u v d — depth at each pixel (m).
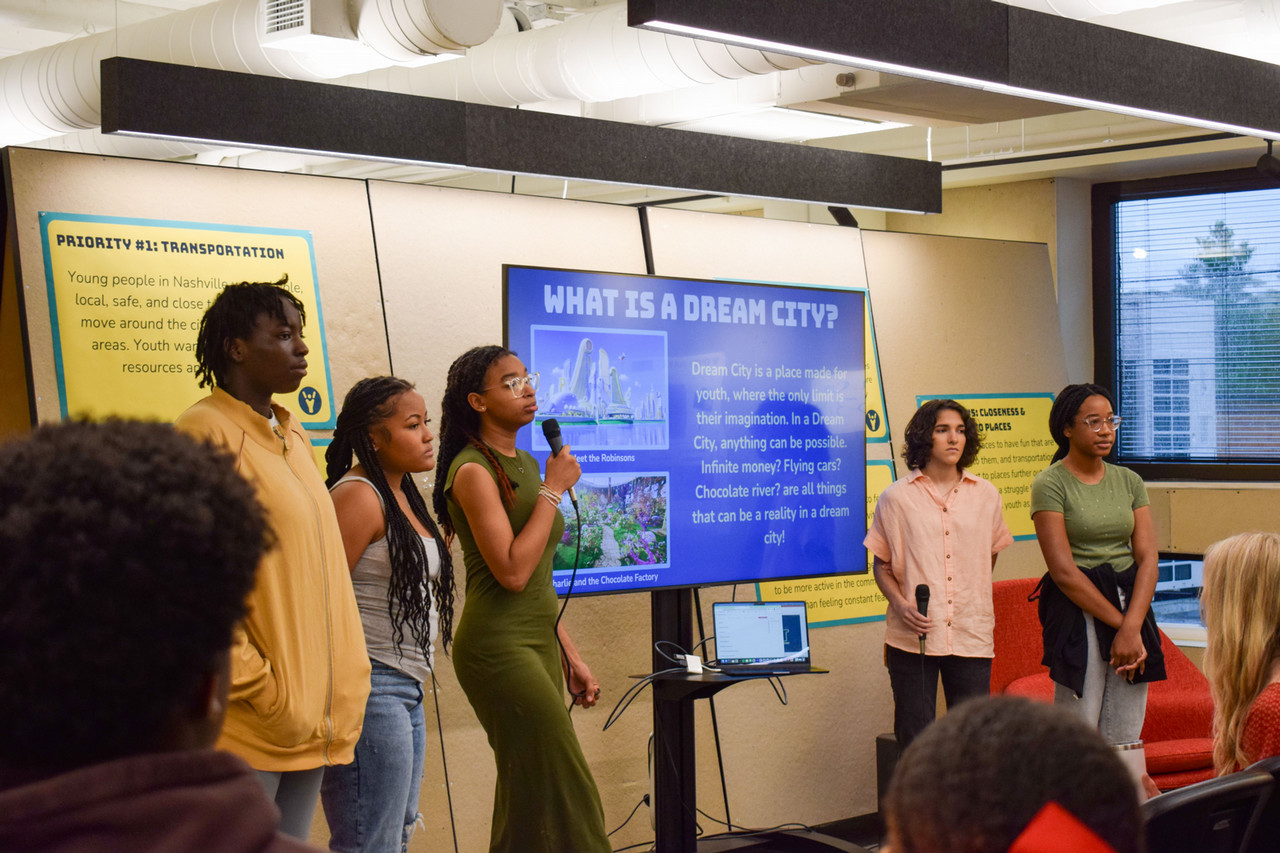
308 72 4.46
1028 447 5.93
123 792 0.67
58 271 3.62
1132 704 4.12
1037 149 6.37
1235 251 6.53
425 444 3.06
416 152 4.24
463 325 4.38
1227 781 2.14
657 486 4.07
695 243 4.98
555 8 5.44
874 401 5.41
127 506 0.71
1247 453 6.52
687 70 4.38
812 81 4.70
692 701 4.09
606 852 3.33
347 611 2.40
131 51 4.80
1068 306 6.72
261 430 2.34
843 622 5.19
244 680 2.15
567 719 3.30
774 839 4.58
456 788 4.16
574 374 3.94
